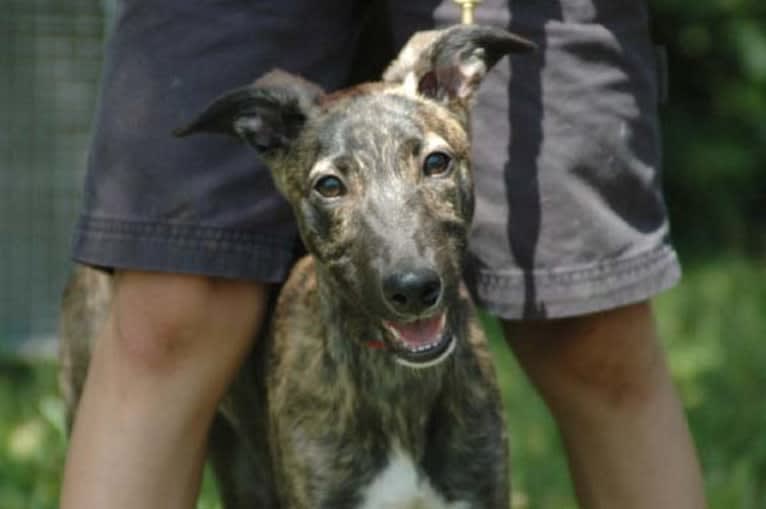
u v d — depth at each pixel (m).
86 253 8.54
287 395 8.94
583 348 9.02
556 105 8.77
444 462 8.80
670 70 22.84
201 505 11.87
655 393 9.16
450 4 8.98
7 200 17.83
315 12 8.74
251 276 8.57
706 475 12.64
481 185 8.92
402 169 8.18
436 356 8.14
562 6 8.73
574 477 9.41
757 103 22.69
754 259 22.72
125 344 8.48
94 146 8.64
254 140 8.54
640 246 8.92
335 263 8.29
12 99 17.62
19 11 17.41
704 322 18.06
